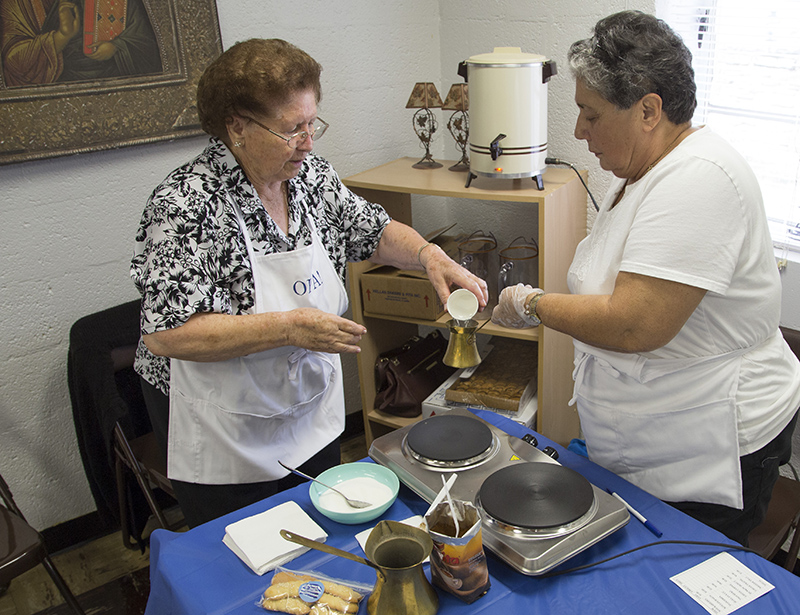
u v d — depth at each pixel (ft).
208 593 3.50
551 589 3.35
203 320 4.24
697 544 3.58
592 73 3.84
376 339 8.50
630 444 4.54
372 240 5.52
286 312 4.29
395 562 3.25
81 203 6.80
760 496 4.41
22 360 6.87
